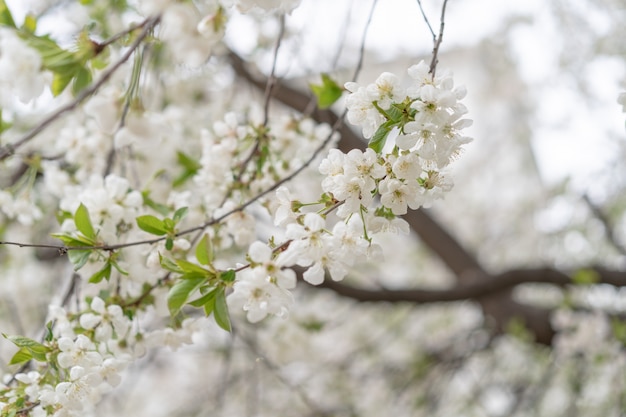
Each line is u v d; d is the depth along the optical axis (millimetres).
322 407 1878
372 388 2111
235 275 744
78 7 1114
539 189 2910
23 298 1553
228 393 1910
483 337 2096
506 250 2795
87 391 775
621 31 2016
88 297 853
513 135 3129
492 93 3117
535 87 2568
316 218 719
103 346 815
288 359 1430
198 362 2225
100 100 782
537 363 2139
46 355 792
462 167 3230
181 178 978
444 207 3053
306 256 722
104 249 794
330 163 729
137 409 2172
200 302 741
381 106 718
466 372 2232
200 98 1455
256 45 1309
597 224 2205
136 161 1040
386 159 727
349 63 1919
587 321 1732
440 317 2430
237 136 917
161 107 1359
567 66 2180
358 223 724
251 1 733
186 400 2182
